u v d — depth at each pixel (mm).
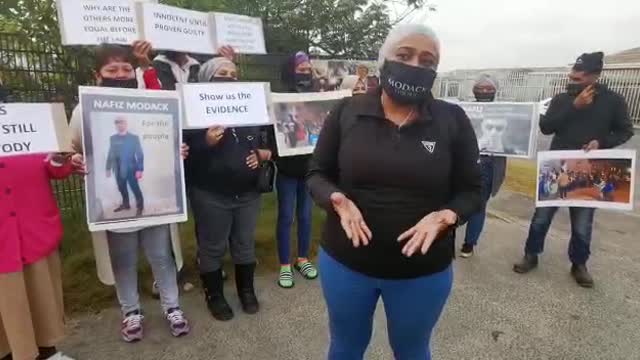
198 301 3240
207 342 2762
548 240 4754
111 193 2369
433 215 1567
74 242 3965
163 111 2453
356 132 1675
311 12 6777
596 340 2916
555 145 3801
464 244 4254
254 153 2922
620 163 3449
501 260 4219
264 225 4797
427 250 1535
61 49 4223
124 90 2334
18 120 1987
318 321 3039
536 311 3266
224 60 3016
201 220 2922
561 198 3660
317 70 5840
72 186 4492
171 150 2504
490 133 3992
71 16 3174
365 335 1897
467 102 4059
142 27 3383
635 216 5766
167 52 3664
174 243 2869
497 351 2770
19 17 4102
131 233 2607
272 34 6766
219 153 2791
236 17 3953
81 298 3160
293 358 2641
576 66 3561
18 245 2047
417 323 1771
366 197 1652
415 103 1635
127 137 2369
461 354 2730
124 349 2658
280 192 3465
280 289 3475
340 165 1724
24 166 2072
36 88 4152
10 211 2018
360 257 1691
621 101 3543
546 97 15375
